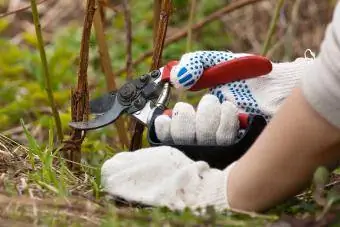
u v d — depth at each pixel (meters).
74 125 3.75
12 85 6.60
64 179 3.76
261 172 3.08
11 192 3.42
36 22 3.99
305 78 2.98
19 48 7.77
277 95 3.49
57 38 7.54
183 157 3.33
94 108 3.82
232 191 3.15
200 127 3.38
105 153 4.64
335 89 2.89
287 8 7.60
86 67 3.98
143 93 3.65
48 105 6.25
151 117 3.58
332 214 3.06
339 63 2.88
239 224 3.01
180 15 7.97
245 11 8.02
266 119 3.46
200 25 5.86
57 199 3.32
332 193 3.14
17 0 8.42
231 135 3.38
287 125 3.01
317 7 7.49
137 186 3.31
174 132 3.41
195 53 3.56
